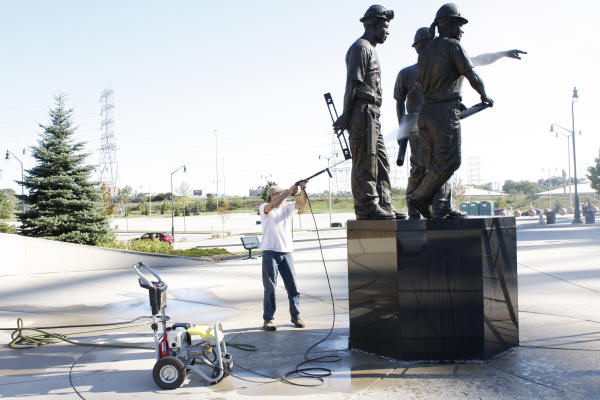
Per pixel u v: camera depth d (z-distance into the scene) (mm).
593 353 4680
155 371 4203
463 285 4449
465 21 4809
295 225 53906
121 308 8430
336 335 5859
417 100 5883
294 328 6344
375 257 4789
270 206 6039
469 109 4930
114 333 6484
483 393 3709
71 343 5902
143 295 9820
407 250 4508
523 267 11883
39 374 4676
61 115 22188
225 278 11930
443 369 4305
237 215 94438
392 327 4625
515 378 4020
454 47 4605
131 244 19938
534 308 7043
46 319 7531
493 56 5492
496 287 4652
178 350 4344
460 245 4453
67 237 20406
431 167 4883
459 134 4754
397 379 4109
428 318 4496
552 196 96438
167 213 111125
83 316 7746
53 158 21266
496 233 4688
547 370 4203
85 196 21578
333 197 105062
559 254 14492
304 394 3895
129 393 4094
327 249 20531
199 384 4266
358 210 5230
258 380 4301
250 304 8422
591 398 3549
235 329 6355
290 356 4988
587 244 17594
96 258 14398
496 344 4633
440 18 4797
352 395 3809
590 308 7000
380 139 5371
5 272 13227
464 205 28703
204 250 18453
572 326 5848
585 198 92625
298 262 14852
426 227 4480
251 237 17766
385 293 4688
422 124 4883
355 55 5145
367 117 5191
